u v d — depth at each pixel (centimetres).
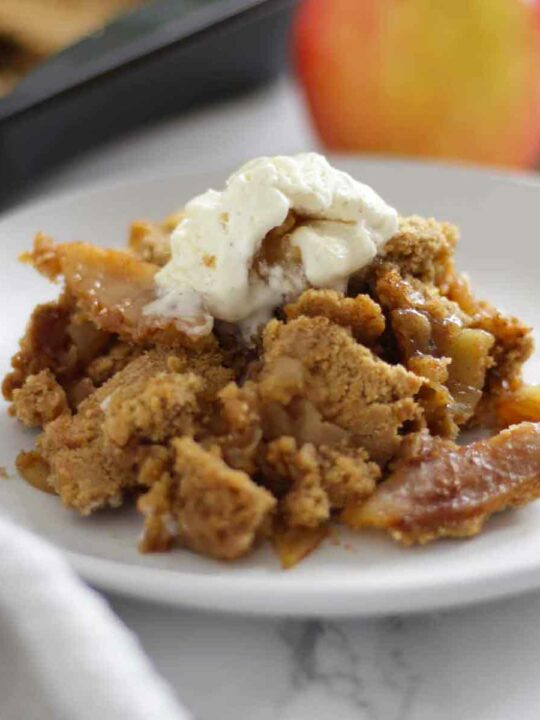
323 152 31
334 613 14
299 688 15
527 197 26
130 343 19
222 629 15
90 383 19
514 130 30
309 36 30
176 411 17
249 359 18
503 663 15
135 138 33
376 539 16
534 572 15
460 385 19
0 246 24
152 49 30
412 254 19
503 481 17
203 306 18
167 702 12
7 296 23
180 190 26
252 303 18
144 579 14
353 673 15
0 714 12
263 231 18
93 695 12
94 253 19
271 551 16
